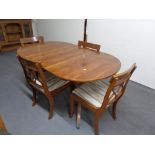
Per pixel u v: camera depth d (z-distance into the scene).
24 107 2.05
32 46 2.28
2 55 3.95
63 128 1.75
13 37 4.45
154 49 2.29
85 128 1.75
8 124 1.77
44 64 1.66
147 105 2.16
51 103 1.77
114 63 1.72
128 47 2.59
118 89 1.54
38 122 1.82
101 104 1.49
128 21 2.42
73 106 1.82
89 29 3.07
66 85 1.85
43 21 4.23
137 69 2.60
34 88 1.94
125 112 2.01
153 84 2.49
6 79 2.75
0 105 2.08
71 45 2.36
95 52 2.06
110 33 2.75
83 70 1.54
